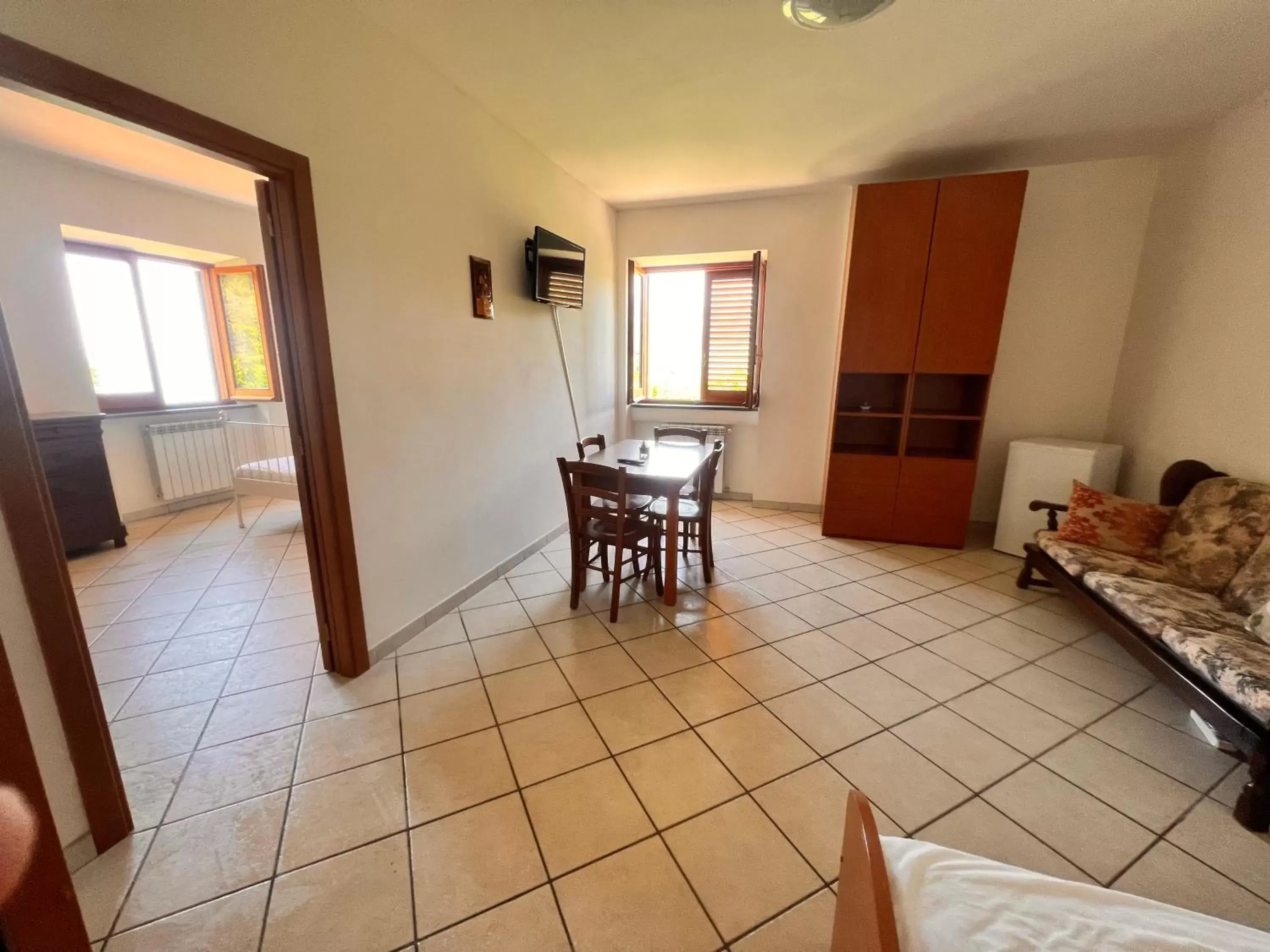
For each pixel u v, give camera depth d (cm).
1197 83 229
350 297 194
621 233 443
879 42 201
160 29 132
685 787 155
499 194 279
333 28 178
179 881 126
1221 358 255
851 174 349
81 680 126
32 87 112
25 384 319
